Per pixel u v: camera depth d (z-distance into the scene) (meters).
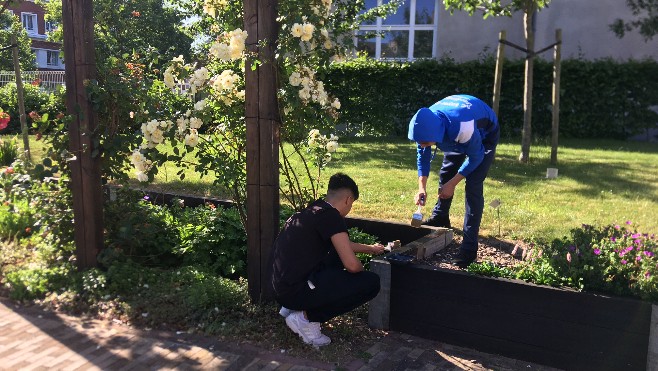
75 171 4.09
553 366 3.06
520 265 3.57
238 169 4.02
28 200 4.37
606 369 2.92
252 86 3.54
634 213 6.07
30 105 13.60
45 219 4.34
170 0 6.11
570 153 10.62
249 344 3.29
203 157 3.95
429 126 3.79
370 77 13.77
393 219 5.73
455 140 3.97
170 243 4.66
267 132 3.57
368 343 3.35
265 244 3.69
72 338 3.34
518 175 8.22
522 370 3.03
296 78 3.44
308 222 3.19
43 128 4.04
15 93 13.47
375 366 3.07
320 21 3.57
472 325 3.26
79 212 4.13
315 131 4.13
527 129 9.32
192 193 6.61
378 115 13.94
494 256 4.64
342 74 13.76
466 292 3.25
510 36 14.66
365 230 5.05
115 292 3.90
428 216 5.83
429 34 16.06
